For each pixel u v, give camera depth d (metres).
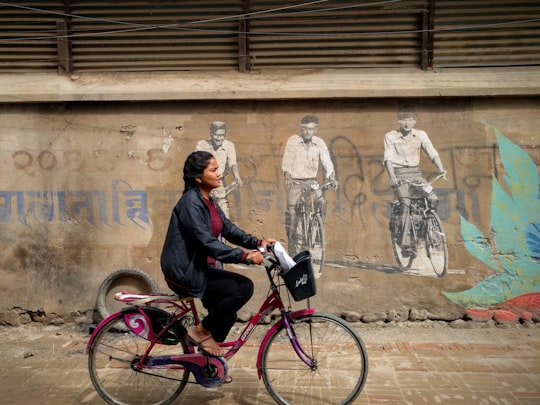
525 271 5.32
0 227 5.46
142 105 5.34
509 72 5.31
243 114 5.33
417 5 5.28
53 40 5.42
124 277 5.39
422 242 5.34
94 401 3.89
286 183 5.35
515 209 5.29
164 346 3.78
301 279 3.51
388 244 5.35
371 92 5.16
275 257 3.52
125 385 3.89
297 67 5.41
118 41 5.40
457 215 5.32
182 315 3.70
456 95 5.16
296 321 3.69
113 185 5.40
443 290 5.36
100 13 5.38
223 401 3.85
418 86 5.21
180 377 3.80
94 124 5.37
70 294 5.48
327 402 3.72
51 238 5.45
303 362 3.73
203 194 3.62
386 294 5.38
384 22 5.33
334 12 5.31
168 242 3.58
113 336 4.03
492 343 4.96
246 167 5.36
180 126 5.35
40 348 5.00
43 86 5.34
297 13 5.30
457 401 3.79
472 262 5.34
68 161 5.40
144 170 5.38
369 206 5.34
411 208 5.32
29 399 3.92
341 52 5.37
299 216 5.36
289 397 3.77
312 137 5.32
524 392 3.93
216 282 3.59
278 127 5.32
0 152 5.41
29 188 5.43
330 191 5.34
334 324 3.71
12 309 5.52
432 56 5.34
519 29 5.31
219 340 3.68
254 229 5.38
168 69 5.45
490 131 5.27
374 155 5.31
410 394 3.91
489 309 5.36
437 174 5.31
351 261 5.38
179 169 5.37
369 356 4.68
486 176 5.29
